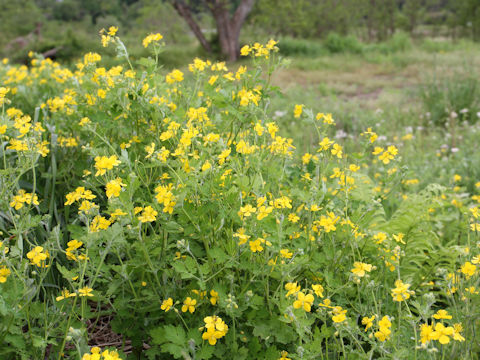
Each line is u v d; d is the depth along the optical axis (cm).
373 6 2656
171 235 184
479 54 1473
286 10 2225
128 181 162
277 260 177
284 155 199
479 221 262
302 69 1348
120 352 169
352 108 719
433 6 2942
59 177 253
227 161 196
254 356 167
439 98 699
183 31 2298
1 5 3578
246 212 162
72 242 158
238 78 223
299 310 154
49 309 175
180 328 155
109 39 218
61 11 4572
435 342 189
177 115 213
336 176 212
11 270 156
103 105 244
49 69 395
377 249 219
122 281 173
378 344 158
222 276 179
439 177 409
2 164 239
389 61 1437
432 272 242
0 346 151
